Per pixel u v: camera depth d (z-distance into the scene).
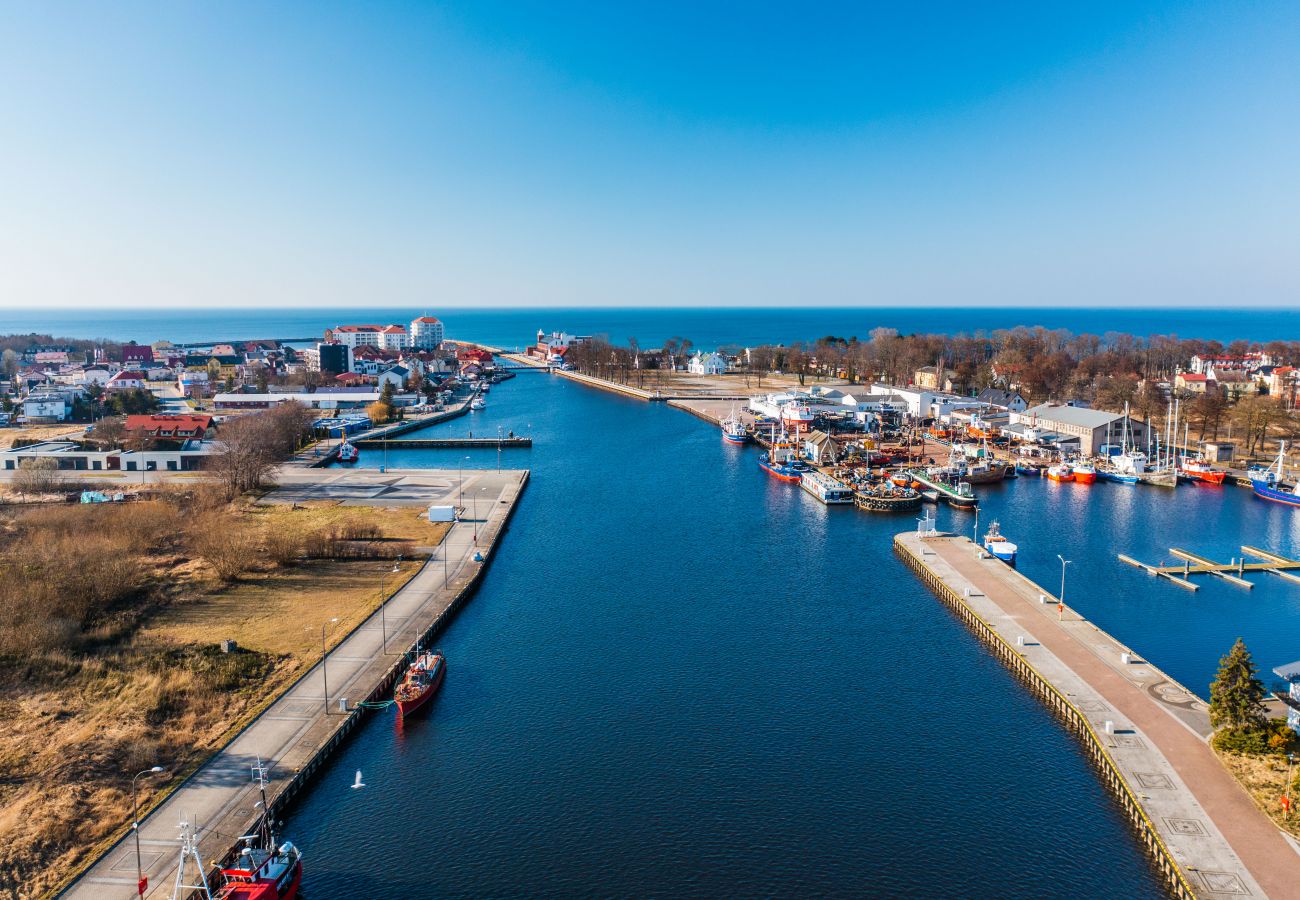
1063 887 60.72
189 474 196.75
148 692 84.56
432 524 153.38
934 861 63.66
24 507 161.12
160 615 108.12
